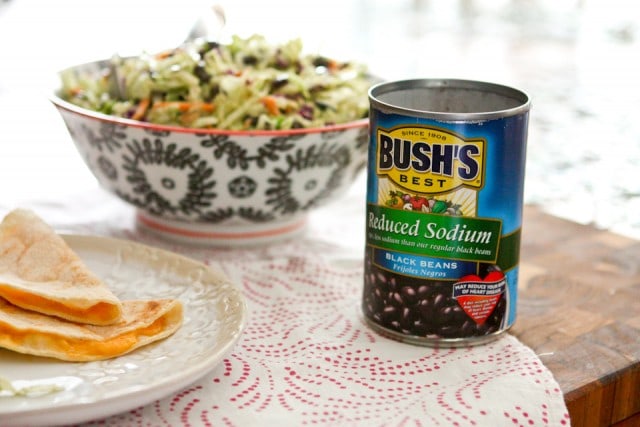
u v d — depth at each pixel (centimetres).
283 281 78
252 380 66
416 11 197
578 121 116
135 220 86
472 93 72
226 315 69
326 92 85
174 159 78
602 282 79
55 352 65
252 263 80
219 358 64
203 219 81
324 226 88
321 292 77
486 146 66
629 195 95
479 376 67
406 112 67
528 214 90
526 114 68
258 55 88
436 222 67
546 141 109
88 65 91
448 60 153
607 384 67
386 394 65
